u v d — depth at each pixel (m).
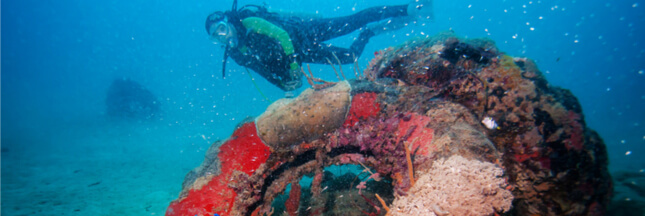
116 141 12.44
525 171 2.38
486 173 1.52
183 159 8.89
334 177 3.62
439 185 1.53
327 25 6.82
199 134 13.03
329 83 2.60
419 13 7.44
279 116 2.33
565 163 2.31
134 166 8.02
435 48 2.64
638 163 5.96
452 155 1.77
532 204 2.43
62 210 4.55
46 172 7.47
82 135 14.64
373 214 2.44
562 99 2.47
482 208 1.42
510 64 2.48
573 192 2.33
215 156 2.49
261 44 5.36
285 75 5.56
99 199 5.12
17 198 5.20
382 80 2.64
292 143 2.34
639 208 3.39
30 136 15.09
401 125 2.25
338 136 2.35
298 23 6.15
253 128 2.43
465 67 2.61
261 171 2.37
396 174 2.18
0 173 7.37
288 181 2.53
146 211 4.53
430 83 2.57
